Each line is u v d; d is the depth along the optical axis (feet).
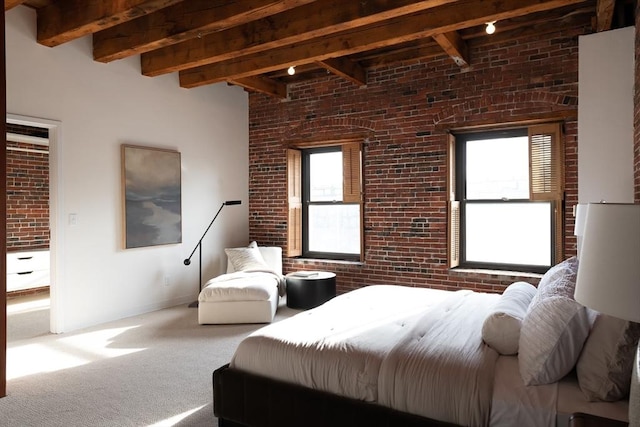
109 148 15.07
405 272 16.81
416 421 6.00
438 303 9.55
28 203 20.49
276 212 19.94
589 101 11.48
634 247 3.67
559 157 14.02
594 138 11.43
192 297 18.16
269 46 13.32
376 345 7.14
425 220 16.33
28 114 12.90
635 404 3.45
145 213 16.14
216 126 19.13
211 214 18.93
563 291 6.50
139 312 16.08
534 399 5.64
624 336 5.32
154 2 10.65
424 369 6.29
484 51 15.06
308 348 7.28
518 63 14.51
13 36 12.57
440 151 15.96
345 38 13.84
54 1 12.56
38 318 15.69
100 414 8.40
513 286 9.30
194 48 14.64
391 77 16.89
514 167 15.43
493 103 14.94
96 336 13.33
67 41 13.03
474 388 5.87
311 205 19.93
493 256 15.87
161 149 16.74
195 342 12.71
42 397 9.12
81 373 10.41
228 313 14.53
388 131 17.01
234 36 13.73
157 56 15.61
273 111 19.93
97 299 14.73
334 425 6.63
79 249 14.21
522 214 15.31
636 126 10.43
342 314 9.14
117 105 15.33
